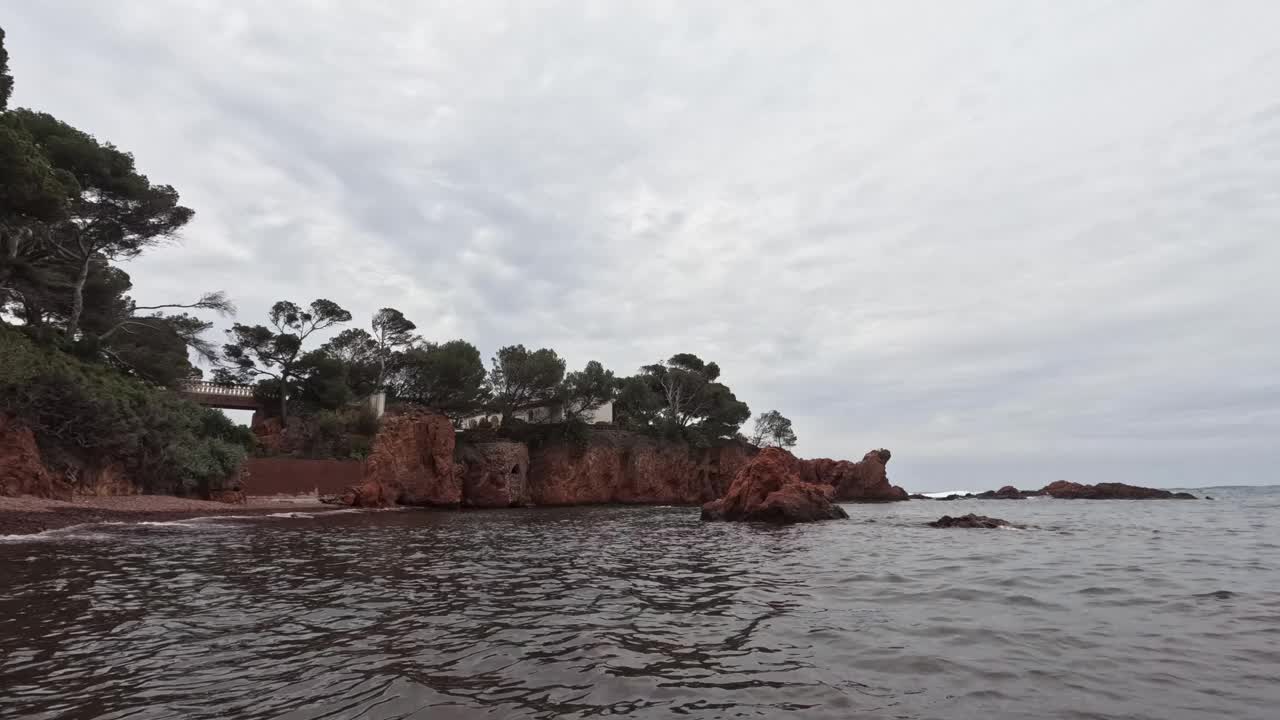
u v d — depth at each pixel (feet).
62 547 58.18
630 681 22.41
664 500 255.29
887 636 28.99
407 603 36.86
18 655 24.48
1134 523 117.91
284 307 227.40
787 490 123.24
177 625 30.04
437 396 230.27
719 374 338.54
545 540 81.05
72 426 105.50
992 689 21.34
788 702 20.21
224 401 216.74
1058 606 36.09
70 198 126.62
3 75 108.17
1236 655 25.48
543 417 254.27
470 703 20.02
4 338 101.04
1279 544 75.10
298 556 58.34
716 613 34.58
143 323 174.09
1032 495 332.60
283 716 18.62
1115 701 20.11
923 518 131.95
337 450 198.29
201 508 113.29
